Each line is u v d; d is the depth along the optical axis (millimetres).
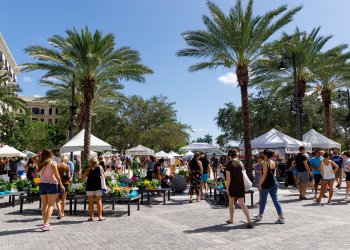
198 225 7711
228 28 17875
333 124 42750
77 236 6715
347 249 5461
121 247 5836
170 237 6555
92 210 8516
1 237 6625
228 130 38688
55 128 73625
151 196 13969
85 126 20344
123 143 48969
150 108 48344
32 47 19469
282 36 19344
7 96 36406
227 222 7883
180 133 48438
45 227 7250
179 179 14961
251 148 18781
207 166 13867
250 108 36750
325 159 11094
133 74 21500
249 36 18375
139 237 6598
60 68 20484
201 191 13062
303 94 24156
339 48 23281
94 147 19672
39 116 106438
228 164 7598
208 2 17703
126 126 47219
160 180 13648
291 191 14758
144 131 47906
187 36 18984
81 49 20047
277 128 35688
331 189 11047
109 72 21500
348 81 26594
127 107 47781
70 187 9875
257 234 6660
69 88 29047
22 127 54000
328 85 27016
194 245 5902
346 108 42000
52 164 7414
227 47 18938
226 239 6293
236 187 7457
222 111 39250
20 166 21906
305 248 5562
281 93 27234
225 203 10750
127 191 9711
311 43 22844
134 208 10688
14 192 10930
